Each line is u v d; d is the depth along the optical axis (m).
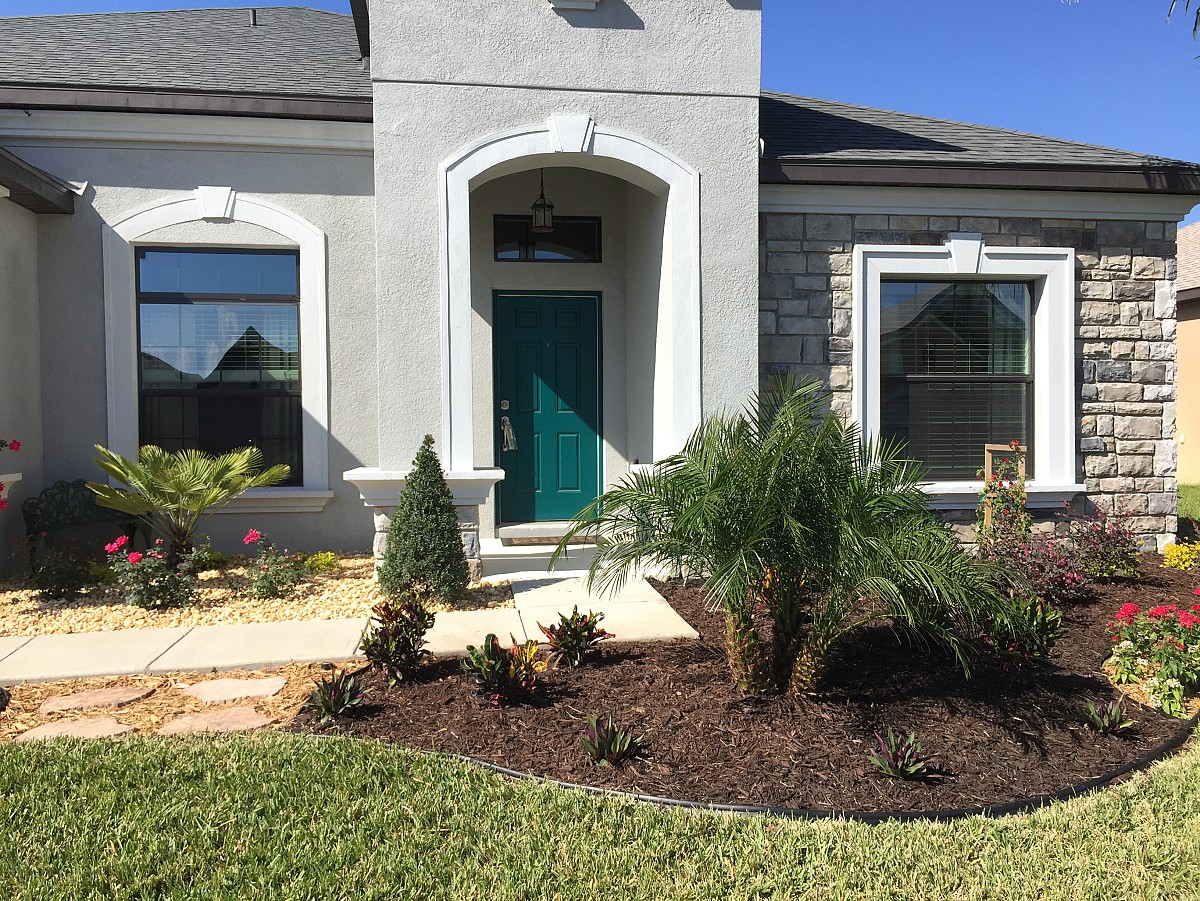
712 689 4.55
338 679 4.32
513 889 2.84
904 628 5.06
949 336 8.49
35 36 8.92
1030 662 5.04
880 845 3.18
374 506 7.04
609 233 9.17
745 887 2.90
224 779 3.49
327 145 7.95
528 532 8.62
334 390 8.17
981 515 8.25
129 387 7.80
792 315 8.05
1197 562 7.82
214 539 8.02
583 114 7.25
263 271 8.16
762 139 8.40
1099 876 3.01
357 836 3.11
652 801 3.46
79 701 4.47
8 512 7.18
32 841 3.05
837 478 4.22
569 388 9.20
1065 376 8.41
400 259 7.02
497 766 3.72
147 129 7.62
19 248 7.27
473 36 7.09
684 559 4.33
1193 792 3.63
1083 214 8.42
